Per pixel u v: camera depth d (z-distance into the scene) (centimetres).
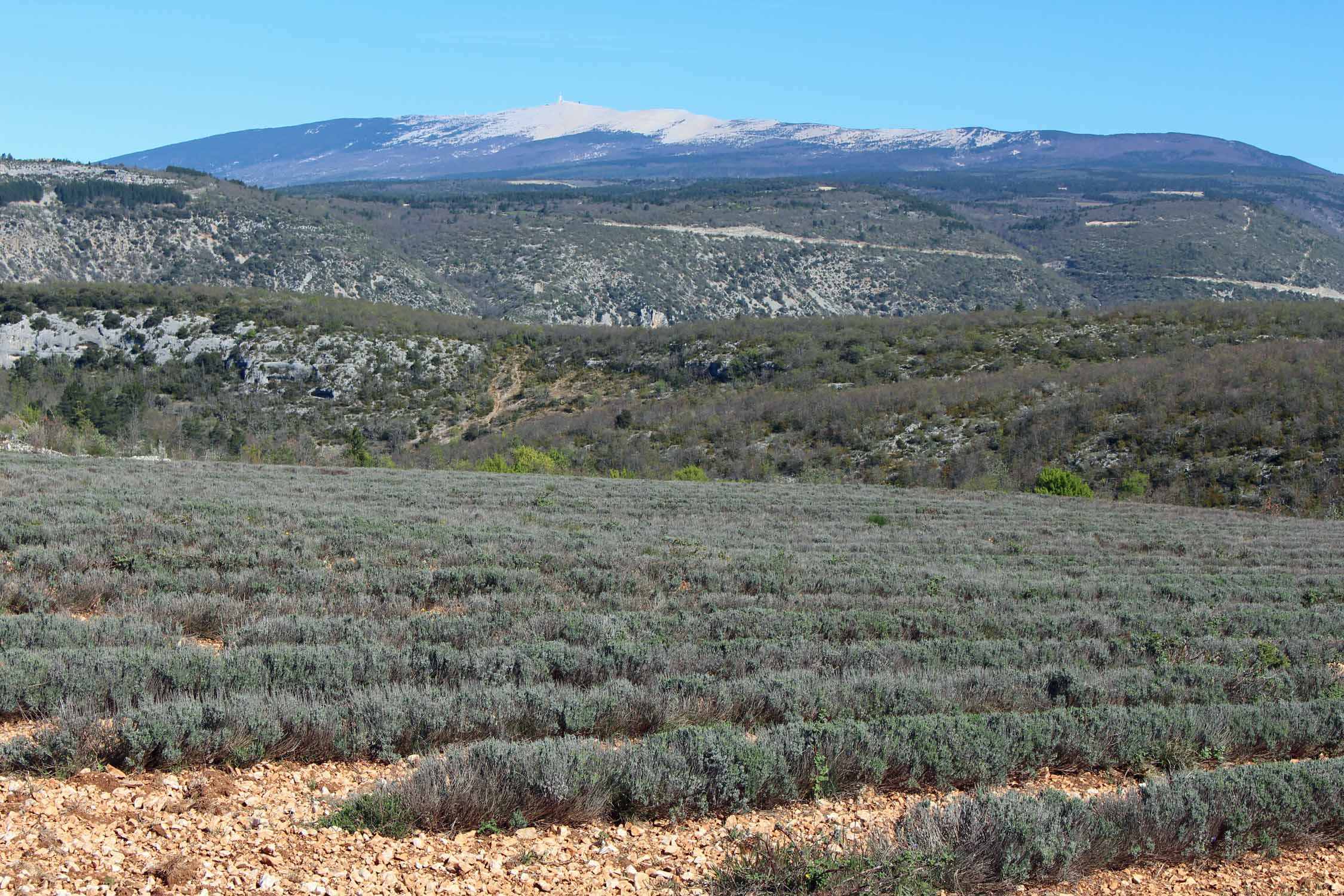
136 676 933
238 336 8212
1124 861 739
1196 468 5066
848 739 850
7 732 850
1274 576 2272
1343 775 825
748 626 1412
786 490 4247
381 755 838
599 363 8662
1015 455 5641
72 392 6219
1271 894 711
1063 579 2066
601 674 1117
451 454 6669
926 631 1471
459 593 1608
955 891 676
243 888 595
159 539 1866
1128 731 953
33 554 1553
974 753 880
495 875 647
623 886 646
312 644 1165
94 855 623
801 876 652
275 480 3431
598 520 2766
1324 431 4981
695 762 788
